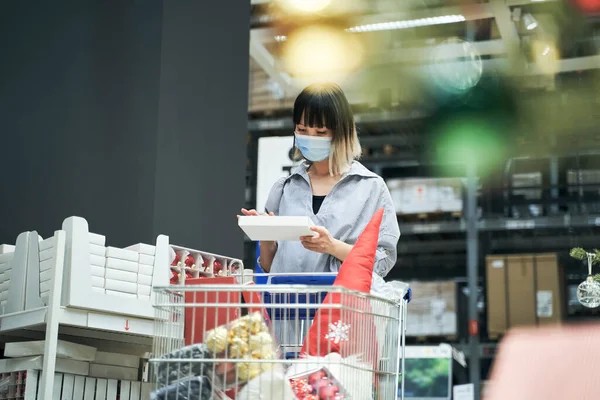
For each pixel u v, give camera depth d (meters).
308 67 10.77
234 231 4.98
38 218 4.45
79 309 2.81
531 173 11.41
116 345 3.42
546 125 11.32
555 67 10.97
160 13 4.66
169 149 4.59
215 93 4.96
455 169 11.49
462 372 10.52
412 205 10.85
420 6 10.31
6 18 4.62
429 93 11.37
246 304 2.05
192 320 2.23
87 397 3.01
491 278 10.56
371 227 2.52
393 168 11.81
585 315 10.98
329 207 2.90
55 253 2.78
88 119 4.60
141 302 2.97
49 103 4.59
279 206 3.06
